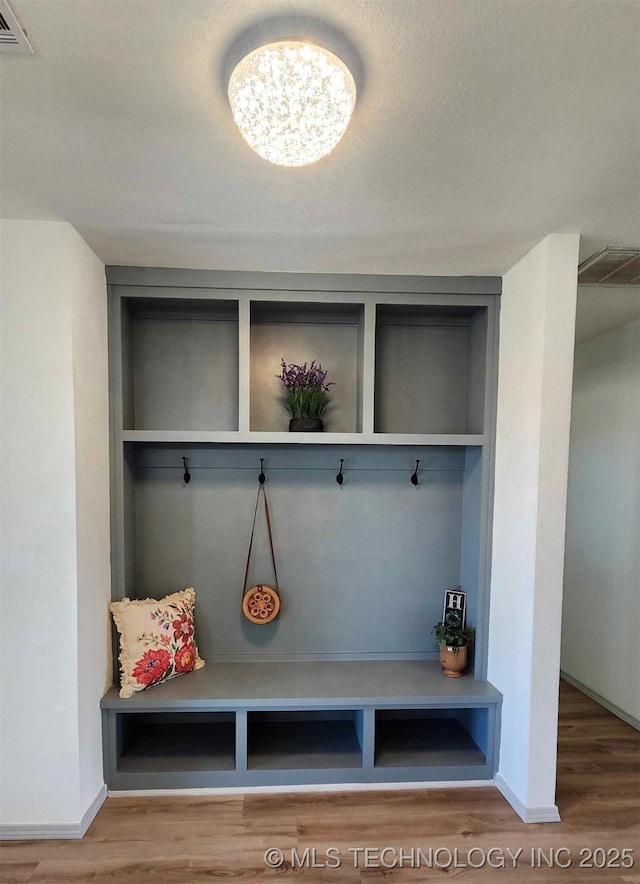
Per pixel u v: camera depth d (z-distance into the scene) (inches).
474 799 82.0
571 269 74.4
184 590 97.8
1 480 71.2
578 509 132.3
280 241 75.7
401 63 40.8
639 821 77.5
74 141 51.4
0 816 72.1
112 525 86.2
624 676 113.0
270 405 99.6
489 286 89.1
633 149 52.4
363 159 54.2
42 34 37.8
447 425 102.3
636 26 37.1
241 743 82.8
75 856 69.2
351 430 100.6
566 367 75.4
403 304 89.8
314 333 100.0
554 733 76.6
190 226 71.0
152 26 37.2
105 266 84.6
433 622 102.7
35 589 71.7
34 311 71.0
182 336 97.9
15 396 71.2
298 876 66.7
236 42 38.6
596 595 123.6
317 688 86.7
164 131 49.6
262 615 96.0
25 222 70.2
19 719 71.9
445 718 102.6
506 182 59.2
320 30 37.6
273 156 45.7
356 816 77.5
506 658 83.7
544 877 67.2
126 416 90.4
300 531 100.6
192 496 98.7
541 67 41.1
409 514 102.1
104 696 81.4
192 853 70.0
